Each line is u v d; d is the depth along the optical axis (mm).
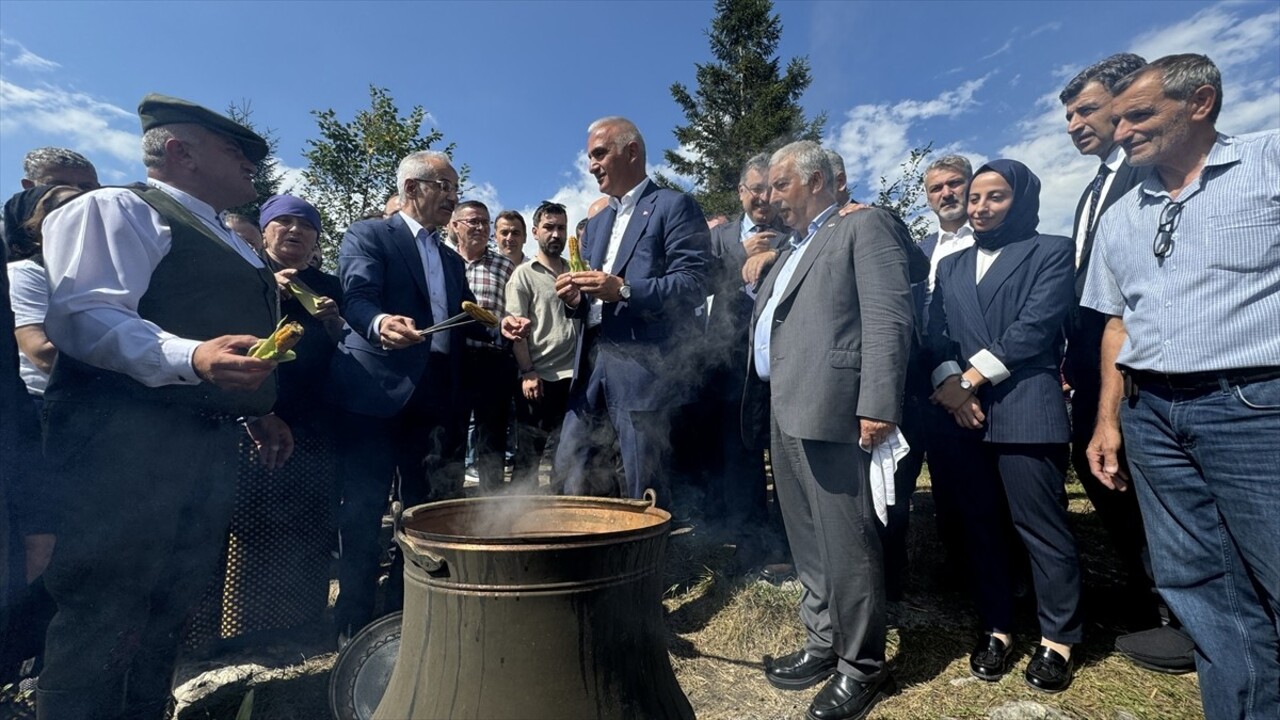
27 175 2350
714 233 3303
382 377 2139
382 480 2223
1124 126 1543
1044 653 1919
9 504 1375
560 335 3266
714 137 12281
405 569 1279
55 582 1372
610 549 1148
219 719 1756
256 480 2102
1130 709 1760
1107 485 1886
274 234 2293
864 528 1792
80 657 1373
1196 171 1516
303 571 2199
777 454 2057
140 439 1428
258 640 2266
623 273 2352
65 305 1305
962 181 2604
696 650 2178
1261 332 1398
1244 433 1429
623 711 1170
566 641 1120
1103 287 1857
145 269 1397
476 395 2861
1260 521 1424
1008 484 1971
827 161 2037
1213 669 1567
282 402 2162
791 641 2182
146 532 1445
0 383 1343
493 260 3502
